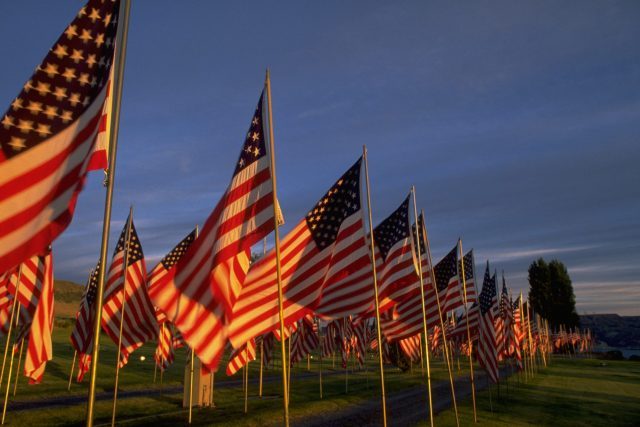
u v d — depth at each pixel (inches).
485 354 870.4
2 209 244.4
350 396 1028.5
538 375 1795.0
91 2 290.2
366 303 527.8
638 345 7657.5
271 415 757.3
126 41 276.8
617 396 1205.1
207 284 374.0
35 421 690.8
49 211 253.4
